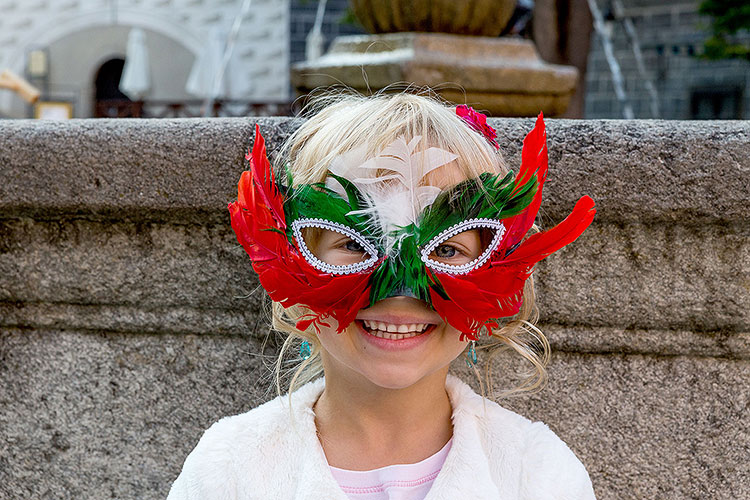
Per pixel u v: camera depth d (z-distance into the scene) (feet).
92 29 39.81
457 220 4.00
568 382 5.38
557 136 4.95
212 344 5.61
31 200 5.30
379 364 4.13
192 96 39.60
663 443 5.35
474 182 4.04
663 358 5.32
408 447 4.44
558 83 9.67
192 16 38.91
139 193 5.23
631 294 5.18
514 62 9.62
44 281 5.59
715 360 5.28
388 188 4.01
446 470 4.31
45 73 39.83
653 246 5.12
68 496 5.80
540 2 17.02
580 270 5.20
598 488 5.41
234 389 5.61
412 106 4.29
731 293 5.10
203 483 4.46
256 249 4.16
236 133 5.12
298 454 4.44
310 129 4.58
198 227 5.45
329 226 4.00
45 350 5.72
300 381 5.44
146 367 5.67
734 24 22.02
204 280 5.49
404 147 3.98
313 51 26.50
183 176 5.17
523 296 4.87
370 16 9.83
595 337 5.28
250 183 4.17
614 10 28.17
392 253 3.90
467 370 5.47
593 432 5.39
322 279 4.00
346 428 4.47
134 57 33.50
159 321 5.57
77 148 5.22
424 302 4.09
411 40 9.23
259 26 37.47
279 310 4.74
